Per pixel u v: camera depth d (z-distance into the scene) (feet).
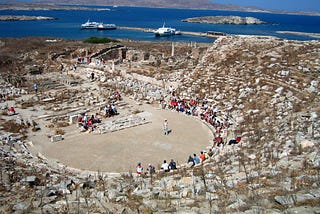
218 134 109.50
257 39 162.81
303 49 142.92
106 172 86.12
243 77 140.56
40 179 72.59
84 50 244.01
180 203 55.11
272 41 157.07
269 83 129.18
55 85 171.63
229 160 83.35
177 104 142.61
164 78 176.24
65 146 104.01
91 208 55.98
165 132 114.93
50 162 91.76
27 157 92.63
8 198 60.39
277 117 107.55
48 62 218.79
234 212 47.73
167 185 67.21
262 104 120.26
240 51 157.38
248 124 110.73
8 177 70.49
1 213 53.52
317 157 68.54
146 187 67.72
